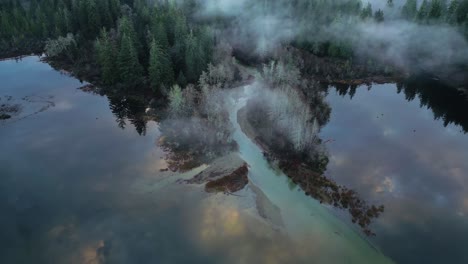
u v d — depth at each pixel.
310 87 102.56
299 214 57.94
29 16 139.62
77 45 121.12
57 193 63.25
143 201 60.88
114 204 60.44
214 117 81.38
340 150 74.38
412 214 57.91
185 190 63.00
